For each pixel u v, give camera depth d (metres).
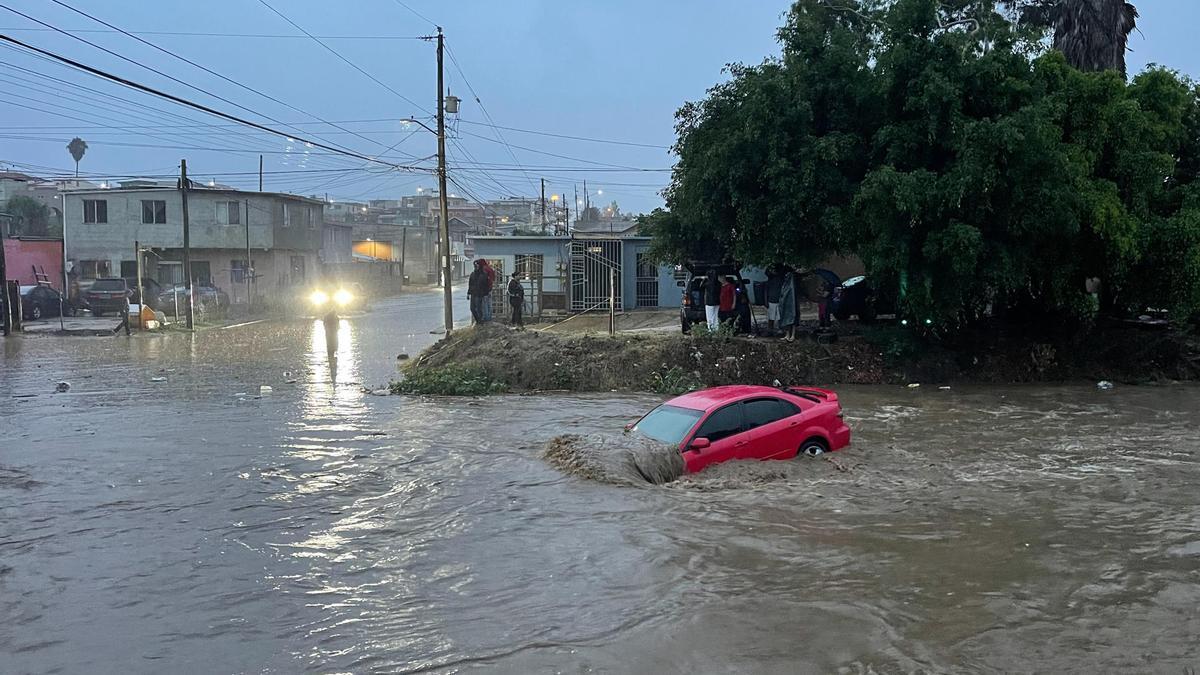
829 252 24.64
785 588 7.13
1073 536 8.52
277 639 6.36
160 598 7.21
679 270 36.19
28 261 44.78
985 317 25.14
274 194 50.00
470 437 14.29
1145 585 7.17
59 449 13.24
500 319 33.94
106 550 8.48
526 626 6.49
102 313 40.62
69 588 7.47
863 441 14.00
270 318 42.41
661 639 6.20
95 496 10.52
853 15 24.86
